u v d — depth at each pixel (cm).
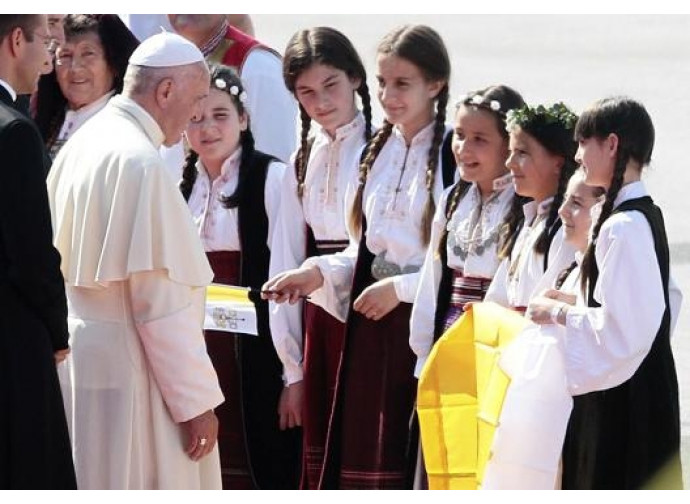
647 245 1217
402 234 1477
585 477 1252
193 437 1309
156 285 1284
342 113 1547
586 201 1266
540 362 1259
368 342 1497
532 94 3491
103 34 1691
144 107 1322
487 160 1397
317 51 1534
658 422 1244
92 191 1290
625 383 1241
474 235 1405
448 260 1427
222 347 1598
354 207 1512
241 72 1870
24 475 1235
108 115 1327
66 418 1284
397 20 4309
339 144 1552
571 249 1306
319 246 1573
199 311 1332
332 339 1555
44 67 1319
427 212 1469
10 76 1301
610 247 1218
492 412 1276
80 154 1316
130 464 1295
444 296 1431
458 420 1335
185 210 1301
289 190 1579
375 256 1497
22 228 1218
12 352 1230
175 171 1691
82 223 1293
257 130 1864
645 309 1212
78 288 1308
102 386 1293
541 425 1253
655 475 1242
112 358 1291
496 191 1403
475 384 1328
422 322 1435
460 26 4328
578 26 4331
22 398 1231
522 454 1257
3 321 1231
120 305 1298
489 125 1394
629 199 1238
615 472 1247
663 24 4325
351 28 4134
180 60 1323
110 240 1279
